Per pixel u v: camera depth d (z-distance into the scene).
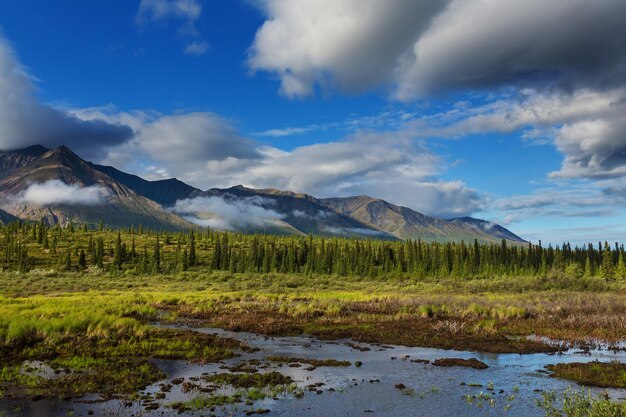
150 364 21.73
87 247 186.00
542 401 16.58
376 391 17.92
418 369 22.03
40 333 25.45
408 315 42.16
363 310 46.53
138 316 40.50
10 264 144.88
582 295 66.56
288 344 29.31
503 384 19.25
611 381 19.73
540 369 22.27
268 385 18.58
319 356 25.33
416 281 113.81
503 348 27.66
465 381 19.72
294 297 62.03
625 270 119.62
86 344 24.94
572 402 15.17
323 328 35.59
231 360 23.81
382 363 23.44
